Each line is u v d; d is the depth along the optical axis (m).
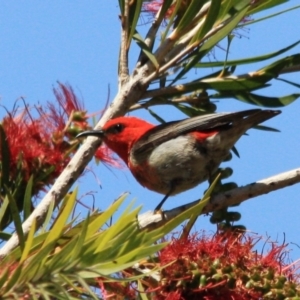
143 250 5.73
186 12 9.07
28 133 9.16
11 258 6.14
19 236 5.97
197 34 8.97
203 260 7.31
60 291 5.57
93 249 5.71
